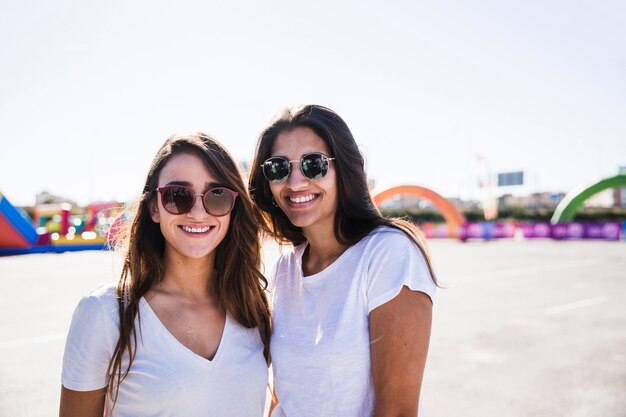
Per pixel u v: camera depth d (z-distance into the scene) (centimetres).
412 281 156
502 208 3638
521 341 620
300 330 174
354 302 164
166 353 158
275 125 189
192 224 175
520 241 2691
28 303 878
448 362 536
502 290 1020
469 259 1666
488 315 775
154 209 177
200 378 159
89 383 152
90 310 154
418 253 165
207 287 188
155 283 175
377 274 161
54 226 2602
